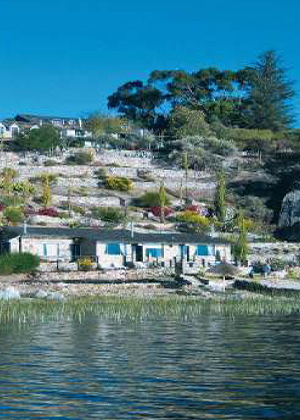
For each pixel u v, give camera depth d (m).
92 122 190.88
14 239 97.69
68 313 59.81
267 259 107.38
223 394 30.44
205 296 77.44
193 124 182.12
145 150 172.25
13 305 63.72
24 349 41.41
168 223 122.50
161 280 89.62
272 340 45.81
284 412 27.81
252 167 161.12
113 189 138.88
